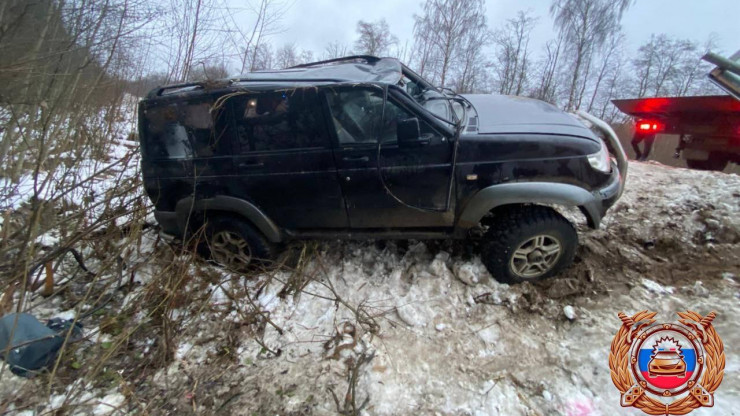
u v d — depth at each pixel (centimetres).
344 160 238
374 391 179
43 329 202
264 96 239
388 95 228
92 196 327
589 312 220
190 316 241
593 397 168
